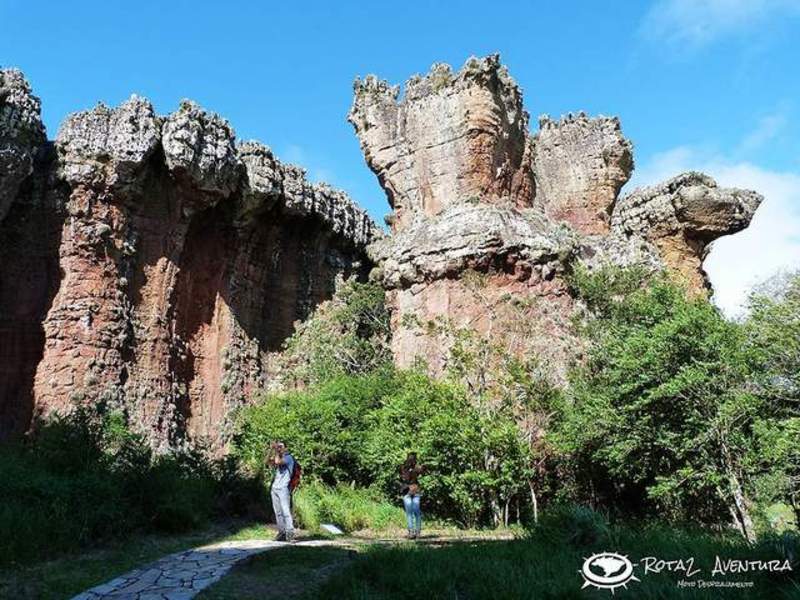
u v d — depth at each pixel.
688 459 18.52
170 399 29.28
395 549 10.16
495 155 31.34
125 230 28.89
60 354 26.59
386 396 24.83
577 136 38.50
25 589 8.42
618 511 22.78
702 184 38.03
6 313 27.36
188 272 31.89
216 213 33.22
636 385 18.72
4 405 26.31
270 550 10.64
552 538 10.61
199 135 30.06
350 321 35.41
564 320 27.77
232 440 28.59
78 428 15.19
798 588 7.12
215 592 8.27
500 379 23.64
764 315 17.88
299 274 37.75
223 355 32.47
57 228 28.05
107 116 28.86
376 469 22.52
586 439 20.81
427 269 29.03
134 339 28.73
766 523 16.69
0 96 25.08
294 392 29.44
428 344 28.00
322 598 7.98
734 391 17.53
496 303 27.59
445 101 32.06
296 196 35.97
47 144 28.92
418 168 32.44
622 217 39.84
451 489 20.62
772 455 15.67
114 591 8.40
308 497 17.36
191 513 13.24
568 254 29.39
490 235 28.16
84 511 11.34
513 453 20.86
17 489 11.37
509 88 33.22
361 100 35.28
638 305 23.78
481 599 7.57
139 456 14.23
